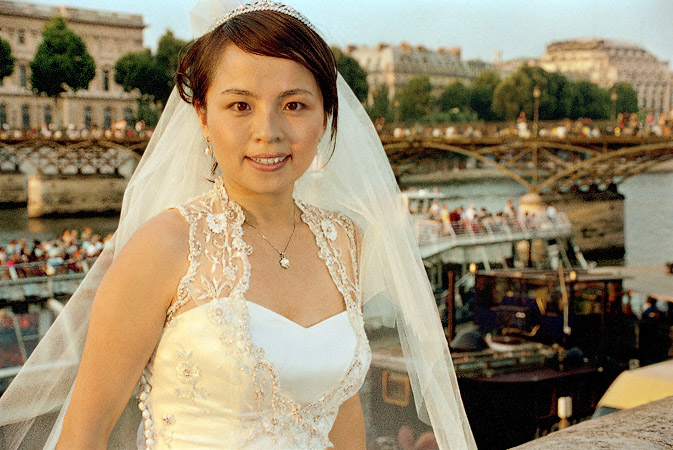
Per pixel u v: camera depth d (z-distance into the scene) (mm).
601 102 81938
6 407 1198
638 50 101875
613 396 5668
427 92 75625
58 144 44375
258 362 1082
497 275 15695
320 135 1229
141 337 1057
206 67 1156
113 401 1053
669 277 16688
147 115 51000
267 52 1110
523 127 40500
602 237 36406
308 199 1482
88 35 59844
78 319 1229
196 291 1078
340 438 1308
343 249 1336
